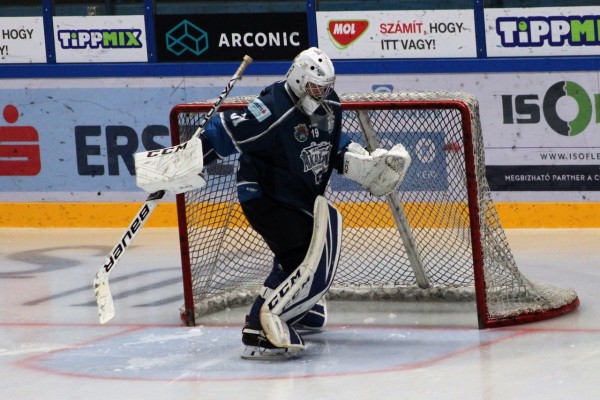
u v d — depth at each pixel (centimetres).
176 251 1819
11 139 2059
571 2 1841
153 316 1415
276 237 1181
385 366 1134
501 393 1022
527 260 1658
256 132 1139
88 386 1108
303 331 1309
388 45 1927
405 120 1540
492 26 1877
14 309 1482
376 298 1452
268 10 1955
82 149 2038
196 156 1109
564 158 1869
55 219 2064
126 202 2033
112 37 2008
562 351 1161
